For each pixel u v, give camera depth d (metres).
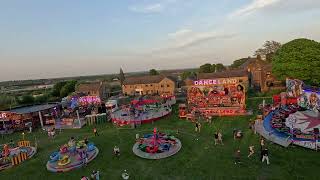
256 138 35.19
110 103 62.44
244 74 85.38
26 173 31.11
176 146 34.44
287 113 42.38
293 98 47.78
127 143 38.50
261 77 77.75
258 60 88.50
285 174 24.86
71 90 121.12
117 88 150.50
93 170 30.17
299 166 26.17
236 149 32.34
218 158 30.19
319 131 32.19
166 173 27.78
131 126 48.25
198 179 25.67
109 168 30.39
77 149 35.25
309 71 62.03
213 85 54.47
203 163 29.28
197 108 52.28
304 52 62.47
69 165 31.14
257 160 28.52
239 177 25.12
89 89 108.19
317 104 41.50
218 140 35.47
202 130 42.34
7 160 34.19
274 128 36.16
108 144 38.91
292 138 31.81
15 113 56.62
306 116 40.00
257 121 41.16
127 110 58.88
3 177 30.47
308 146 30.08
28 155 36.47
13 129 55.12
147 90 108.75
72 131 50.56
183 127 45.31
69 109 64.44
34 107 67.94
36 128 56.28
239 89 51.72
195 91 55.81
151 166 29.89
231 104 51.72
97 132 47.41
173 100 70.06
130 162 31.59
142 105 62.41
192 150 33.59
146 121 50.81
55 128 53.78
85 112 62.47
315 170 25.09
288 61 64.25
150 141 35.81
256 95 70.75
